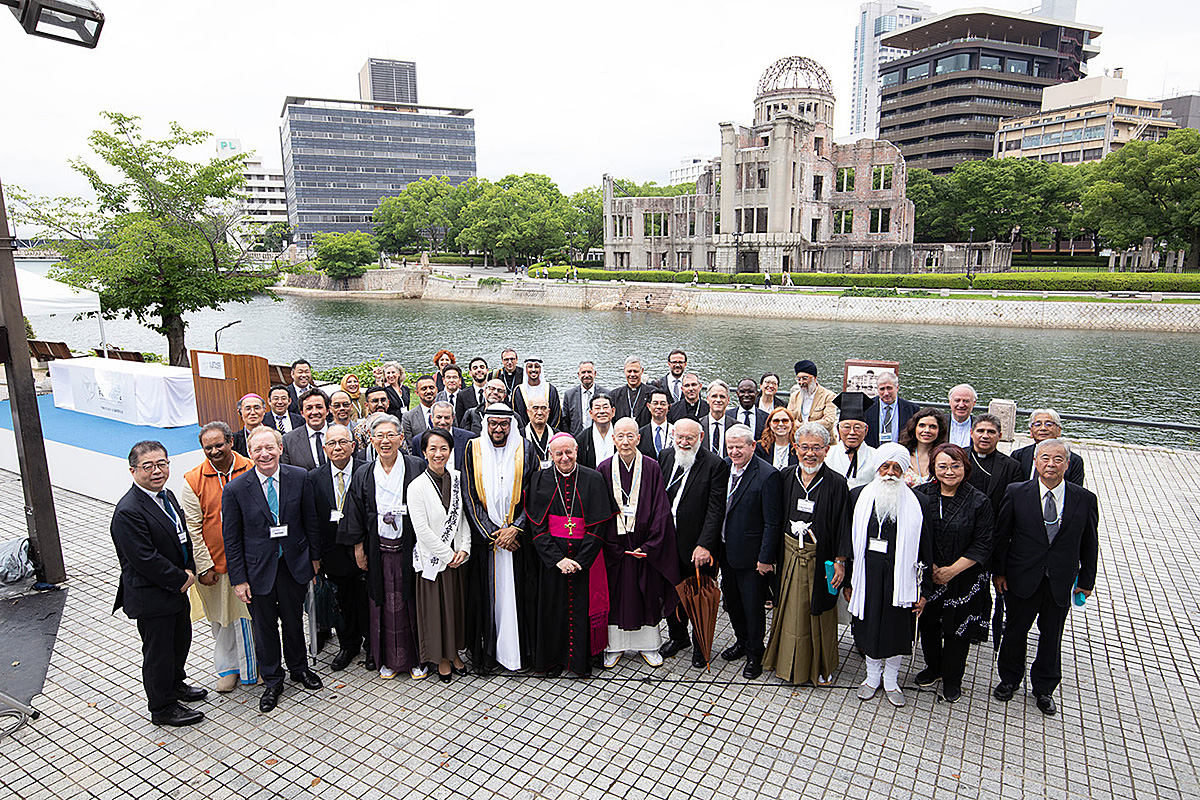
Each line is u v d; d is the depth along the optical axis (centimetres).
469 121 14588
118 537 501
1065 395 2934
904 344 4359
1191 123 11544
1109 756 496
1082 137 10562
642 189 11494
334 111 13350
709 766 487
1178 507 1004
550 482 580
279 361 4166
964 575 543
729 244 7662
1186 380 3153
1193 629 673
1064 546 522
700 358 4066
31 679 602
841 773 479
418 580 586
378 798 459
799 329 5194
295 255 11675
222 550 571
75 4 580
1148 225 5938
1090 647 644
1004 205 8038
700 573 601
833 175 8419
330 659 641
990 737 516
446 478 592
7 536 912
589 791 464
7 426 1230
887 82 12344
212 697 576
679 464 612
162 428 1239
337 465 613
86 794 466
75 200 2359
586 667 601
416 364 4056
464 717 546
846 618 617
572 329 5538
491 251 10225
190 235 2492
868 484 569
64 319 5428
